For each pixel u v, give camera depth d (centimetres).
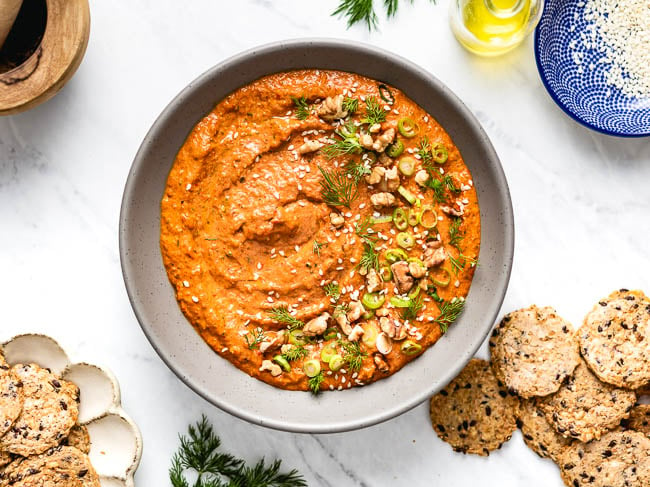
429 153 49
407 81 48
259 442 53
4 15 47
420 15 52
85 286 53
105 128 52
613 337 52
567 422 51
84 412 50
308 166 49
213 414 53
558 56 53
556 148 53
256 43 52
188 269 49
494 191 48
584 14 54
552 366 51
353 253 49
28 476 49
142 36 52
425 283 49
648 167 53
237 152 49
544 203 53
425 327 49
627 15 53
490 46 51
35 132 53
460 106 48
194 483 53
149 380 53
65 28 48
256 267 49
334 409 49
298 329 49
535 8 51
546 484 53
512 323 52
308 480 53
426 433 53
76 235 53
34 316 53
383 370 49
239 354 49
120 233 48
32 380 49
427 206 49
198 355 50
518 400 53
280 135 49
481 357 53
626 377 51
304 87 49
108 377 50
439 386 48
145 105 52
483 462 53
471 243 49
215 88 48
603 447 52
